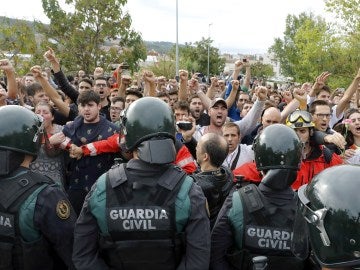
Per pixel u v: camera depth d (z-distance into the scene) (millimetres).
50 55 6133
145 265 2287
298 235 1998
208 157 3084
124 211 2258
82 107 4258
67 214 2514
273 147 2473
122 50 21312
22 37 17359
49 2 20109
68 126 4379
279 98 10141
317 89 6617
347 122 5109
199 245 2285
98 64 20812
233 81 6938
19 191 2410
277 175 2443
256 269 2139
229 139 4441
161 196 2262
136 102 2457
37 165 3961
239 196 2521
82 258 2365
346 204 1476
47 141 3947
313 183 1661
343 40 24531
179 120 4980
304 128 3715
